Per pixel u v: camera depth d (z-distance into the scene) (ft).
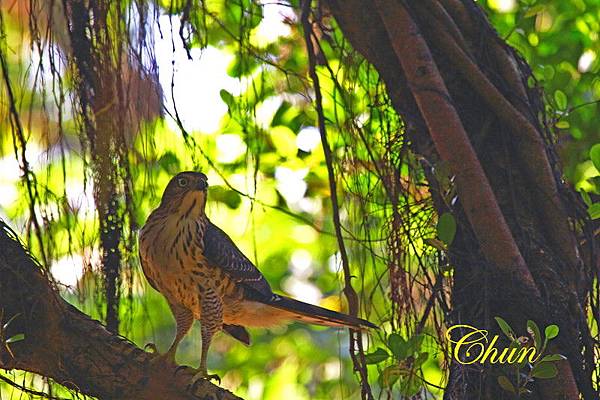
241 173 44.75
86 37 28.58
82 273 29.04
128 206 28.76
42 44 27.86
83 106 28.68
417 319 29.40
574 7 44.73
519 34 42.09
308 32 28.48
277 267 55.26
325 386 53.72
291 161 45.19
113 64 28.73
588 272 28.09
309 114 42.04
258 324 35.70
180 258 33.32
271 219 54.08
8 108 29.73
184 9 27.63
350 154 32.81
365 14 28.76
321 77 40.34
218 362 55.36
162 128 31.53
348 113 32.04
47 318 26.22
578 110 40.11
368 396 26.37
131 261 31.30
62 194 29.99
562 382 25.44
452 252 27.17
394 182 29.68
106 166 28.48
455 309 27.04
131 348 27.02
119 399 26.45
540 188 27.14
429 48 28.07
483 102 27.76
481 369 25.68
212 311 33.91
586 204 29.17
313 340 55.93
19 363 26.37
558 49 43.83
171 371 27.30
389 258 29.35
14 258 26.37
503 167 27.35
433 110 26.73
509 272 25.90
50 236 27.25
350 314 27.22
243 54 35.50
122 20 28.58
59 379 26.50
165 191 33.73
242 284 34.53
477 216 26.13
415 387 27.09
